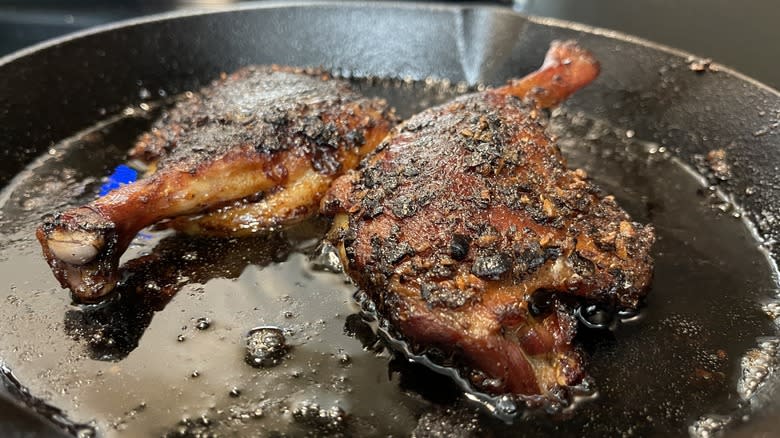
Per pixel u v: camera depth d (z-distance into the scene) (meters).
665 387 0.19
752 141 0.27
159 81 0.33
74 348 0.20
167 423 0.18
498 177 0.20
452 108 0.24
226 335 0.20
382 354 0.20
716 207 0.27
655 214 0.26
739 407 0.18
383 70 0.36
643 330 0.21
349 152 0.25
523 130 0.22
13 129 0.28
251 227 0.24
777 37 0.35
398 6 0.35
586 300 0.20
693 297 0.22
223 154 0.23
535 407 0.18
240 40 0.35
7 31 0.45
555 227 0.19
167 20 0.33
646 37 0.39
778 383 0.18
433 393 0.18
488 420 0.18
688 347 0.20
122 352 0.20
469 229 0.19
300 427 0.18
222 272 0.23
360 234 0.20
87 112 0.31
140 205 0.22
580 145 0.31
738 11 0.36
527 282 0.18
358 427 0.18
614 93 0.32
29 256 0.23
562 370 0.18
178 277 0.22
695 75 0.29
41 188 0.27
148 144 0.25
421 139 0.22
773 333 0.21
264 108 0.25
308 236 0.24
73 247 0.20
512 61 0.35
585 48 0.33
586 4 0.42
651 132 0.31
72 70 0.30
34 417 0.15
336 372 0.19
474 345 0.17
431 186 0.20
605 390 0.19
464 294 0.18
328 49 0.36
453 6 0.35
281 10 0.35
